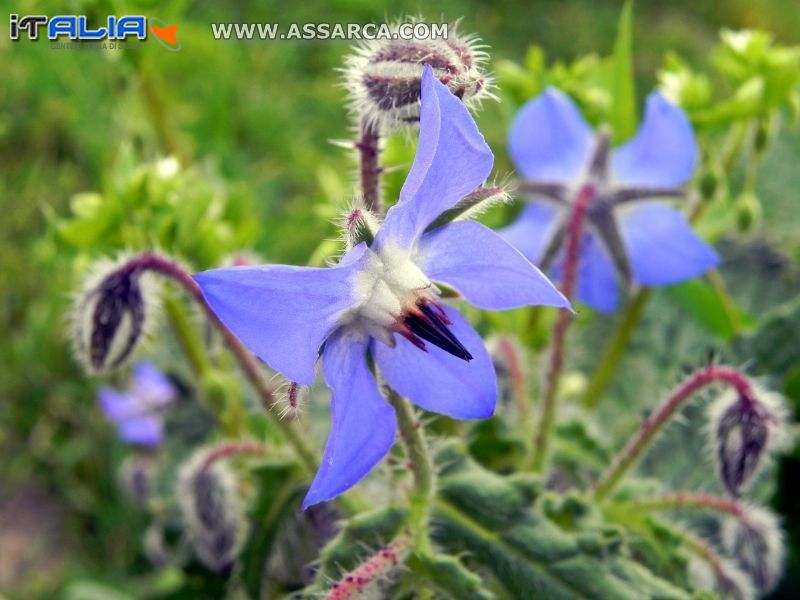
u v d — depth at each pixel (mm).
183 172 116
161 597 118
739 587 84
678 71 114
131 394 129
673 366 122
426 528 70
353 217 57
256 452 89
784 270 129
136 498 135
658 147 95
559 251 98
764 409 78
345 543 70
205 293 48
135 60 111
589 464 95
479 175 54
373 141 66
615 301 100
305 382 52
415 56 61
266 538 84
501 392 97
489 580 76
